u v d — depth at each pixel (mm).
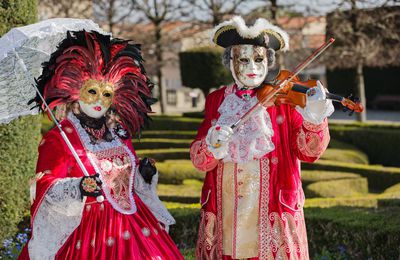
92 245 4273
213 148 4324
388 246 6203
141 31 20391
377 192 11062
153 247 4398
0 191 6625
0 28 6480
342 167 11391
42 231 4227
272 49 4570
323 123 4367
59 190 4145
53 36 4543
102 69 4516
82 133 4461
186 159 11891
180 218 7039
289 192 4500
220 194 4562
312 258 6609
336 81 30375
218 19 17859
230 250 4531
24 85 4508
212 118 4633
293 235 4480
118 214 4391
